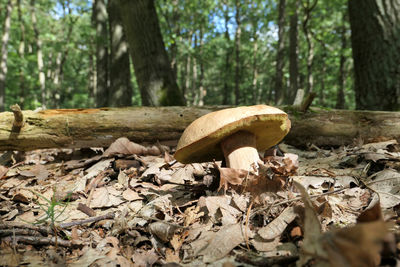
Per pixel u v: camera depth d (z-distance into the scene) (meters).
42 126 0.55
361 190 0.33
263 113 0.31
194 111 0.59
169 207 0.33
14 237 0.27
